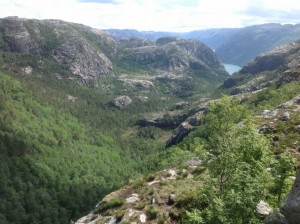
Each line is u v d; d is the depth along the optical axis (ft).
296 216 48.03
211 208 61.26
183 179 114.42
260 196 60.23
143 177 121.39
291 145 123.75
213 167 77.41
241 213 57.72
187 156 166.40
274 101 327.26
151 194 105.60
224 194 67.21
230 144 78.38
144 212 96.32
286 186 71.67
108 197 110.63
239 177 67.05
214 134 96.73
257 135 81.30
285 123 148.56
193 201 95.04
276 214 51.06
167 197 102.12
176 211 94.22
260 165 71.00
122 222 93.25
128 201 104.27
